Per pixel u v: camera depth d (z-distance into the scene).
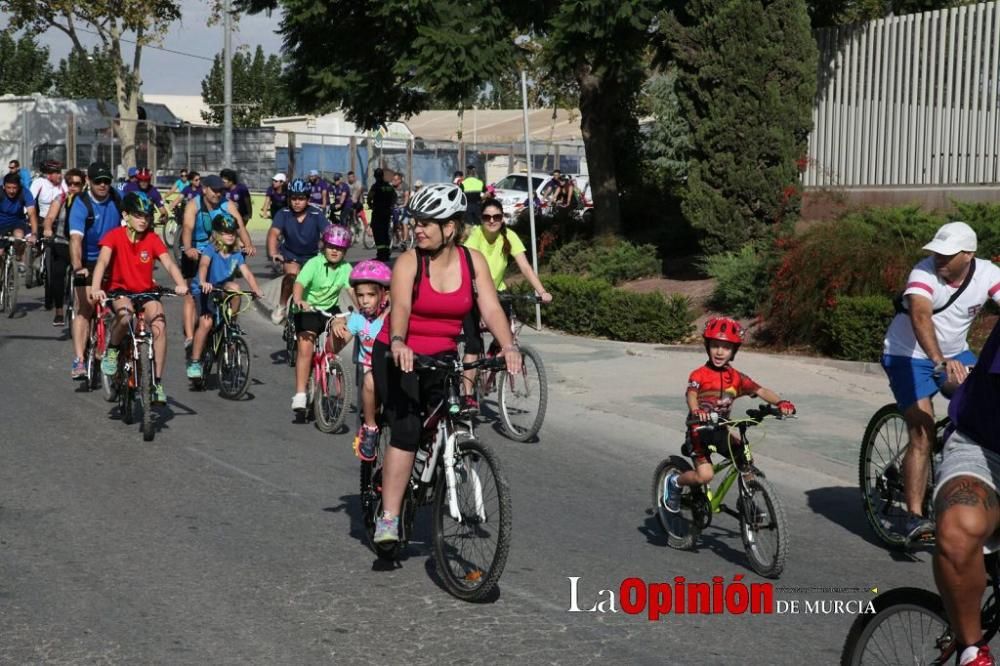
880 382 12.33
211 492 8.23
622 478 9.06
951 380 6.02
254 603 6.04
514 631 5.75
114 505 7.83
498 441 10.35
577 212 24.34
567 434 10.58
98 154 35.50
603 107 22.20
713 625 5.93
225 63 35.88
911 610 4.20
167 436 10.01
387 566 6.69
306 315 10.55
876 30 18.88
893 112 18.59
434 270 6.20
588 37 19.31
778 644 5.69
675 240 21.12
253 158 38.66
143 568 6.55
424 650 5.46
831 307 13.88
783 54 17.53
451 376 6.16
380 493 6.75
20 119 38.34
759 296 15.59
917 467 7.04
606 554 7.11
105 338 10.95
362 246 34.47
